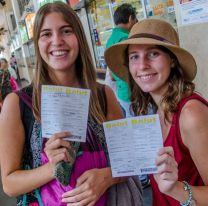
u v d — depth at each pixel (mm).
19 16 17156
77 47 1576
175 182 1210
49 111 1389
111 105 1718
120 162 1348
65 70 1596
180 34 3432
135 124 1312
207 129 1301
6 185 1496
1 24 25625
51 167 1407
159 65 1426
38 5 10727
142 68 1445
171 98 1393
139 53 1455
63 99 1388
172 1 3611
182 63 1436
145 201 3066
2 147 1487
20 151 1508
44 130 1396
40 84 1533
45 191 1497
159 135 1293
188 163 1382
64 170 1353
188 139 1328
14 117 1492
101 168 1514
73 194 1432
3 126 1489
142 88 1493
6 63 7734
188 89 1398
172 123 1382
